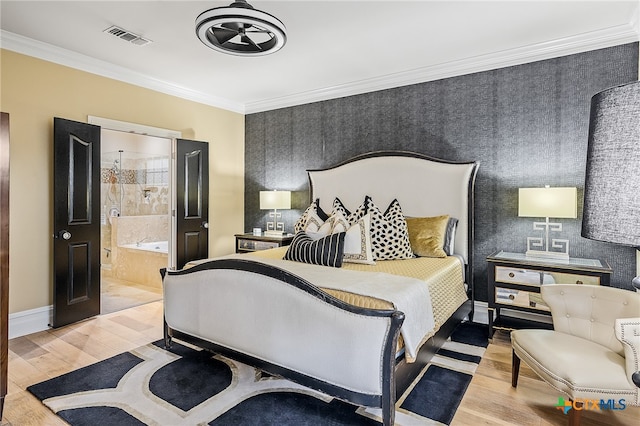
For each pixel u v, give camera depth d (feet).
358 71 13.00
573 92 10.39
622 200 2.75
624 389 5.36
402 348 6.28
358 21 9.30
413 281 7.52
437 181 12.16
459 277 10.43
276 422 6.31
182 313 8.68
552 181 10.71
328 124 15.29
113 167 20.02
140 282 17.28
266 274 7.00
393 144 13.62
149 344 9.79
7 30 9.90
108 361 8.73
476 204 11.97
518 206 10.69
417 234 11.35
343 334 6.00
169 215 15.12
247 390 7.41
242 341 7.40
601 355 5.97
